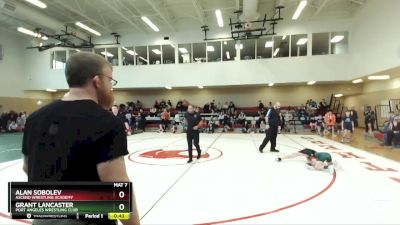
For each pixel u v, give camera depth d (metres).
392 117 9.69
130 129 15.47
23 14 12.02
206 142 11.31
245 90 19.12
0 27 16.56
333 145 10.07
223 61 16.19
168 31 16.92
